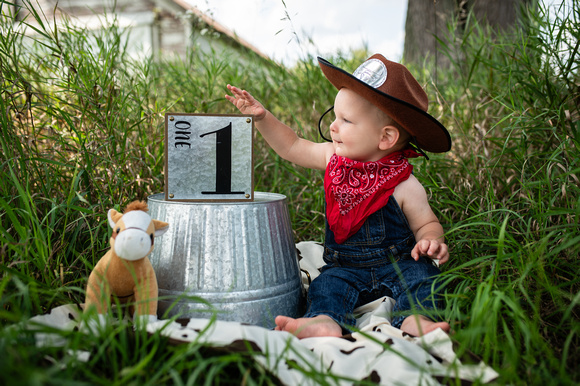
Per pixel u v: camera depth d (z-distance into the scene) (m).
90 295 1.44
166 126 1.75
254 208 1.67
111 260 1.44
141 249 1.38
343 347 1.35
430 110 3.14
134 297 1.50
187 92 3.15
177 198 1.76
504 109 2.82
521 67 2.77
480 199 2.25
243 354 1.18
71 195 1.76
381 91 1.67
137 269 1.45
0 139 1.78
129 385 1.01
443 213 2.32
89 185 2.05
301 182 2.73
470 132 2.81
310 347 1.40
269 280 1.67
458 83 3.38
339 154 1.84
